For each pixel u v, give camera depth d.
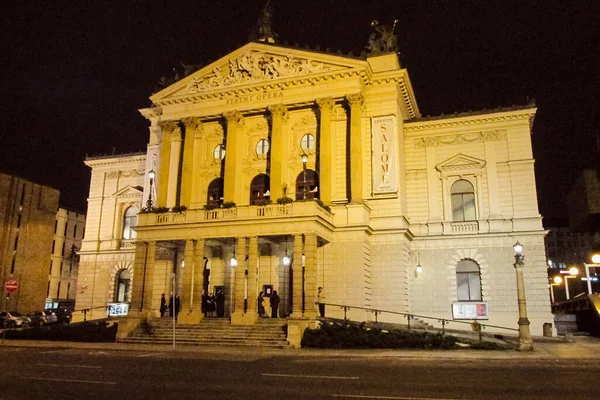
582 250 124.25
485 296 42.97
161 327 36.44
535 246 42.84
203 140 47.81
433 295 44.22
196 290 37.88
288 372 18.81
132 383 15.99
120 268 55.59
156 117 51.69
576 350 28.30
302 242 36.84
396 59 44.44
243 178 45.47
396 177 41.75
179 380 16.66
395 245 40.72
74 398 13.41
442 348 29.53
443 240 44.91
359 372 18.78
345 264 39.56
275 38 49.38
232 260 40.16
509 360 23.53
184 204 45.69
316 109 44.66
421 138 47.50
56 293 87.94
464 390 14.63
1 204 74.06
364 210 40.22
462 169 45.81
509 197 44.25
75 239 93.69
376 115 43.59
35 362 22.31
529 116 45.19
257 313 36.28
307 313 34.25
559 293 89.69
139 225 40.78
